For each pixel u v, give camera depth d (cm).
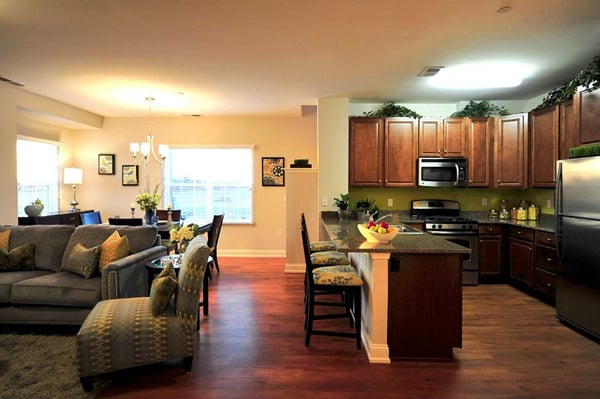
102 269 319
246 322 347
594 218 302
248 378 246
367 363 268
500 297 429
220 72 398
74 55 346
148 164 670
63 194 647
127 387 235
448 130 520
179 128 668
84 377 228
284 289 459
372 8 254
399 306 275
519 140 493
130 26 283
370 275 282
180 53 341
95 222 548
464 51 337
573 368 261
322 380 244
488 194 553
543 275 403
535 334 321
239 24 280
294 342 304
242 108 586
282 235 673
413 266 274
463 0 244
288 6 252
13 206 464
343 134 515
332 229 383
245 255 671
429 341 274
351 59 358
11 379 241
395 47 326
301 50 333
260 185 671
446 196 558
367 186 527
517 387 236
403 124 522
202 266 255
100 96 507
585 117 354
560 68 388
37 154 591
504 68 385
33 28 286
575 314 327
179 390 232
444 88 465
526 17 268
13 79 424
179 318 251
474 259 479
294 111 611
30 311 310
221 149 672
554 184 431
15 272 344
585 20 273
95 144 669
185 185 677
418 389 234
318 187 521
